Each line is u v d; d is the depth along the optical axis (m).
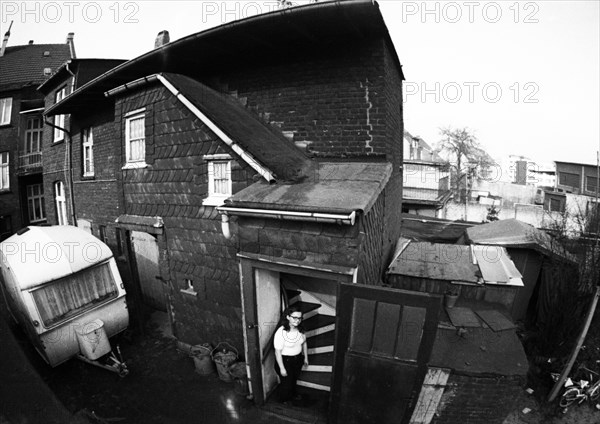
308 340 6.00
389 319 3.72
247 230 4.61
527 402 5.06
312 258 4.16
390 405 3.95
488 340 4.59
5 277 6.54
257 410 4.93
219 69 7.57
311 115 6.50
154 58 6.95
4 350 6.39
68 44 20.34
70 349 6.05
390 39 6.02
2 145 16.39
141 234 8.37
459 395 4.11
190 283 6.27
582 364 5.35
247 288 4.80
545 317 6.08
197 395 5.27
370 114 6.04
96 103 9.88
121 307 6.86
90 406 5.07
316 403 4.98
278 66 6.78
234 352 5.79
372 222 4.90
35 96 16.77
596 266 5.55
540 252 6.84
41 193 17.41
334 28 5.46
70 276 6.24
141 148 6.76
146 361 6.27
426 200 18.95
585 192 19.69
